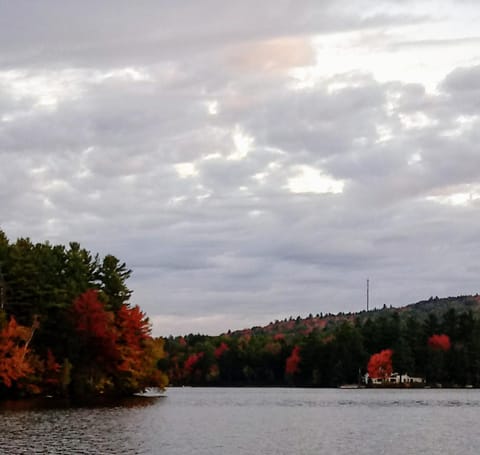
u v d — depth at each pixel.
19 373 94.31
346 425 76.44
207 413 94.94
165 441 56.12
